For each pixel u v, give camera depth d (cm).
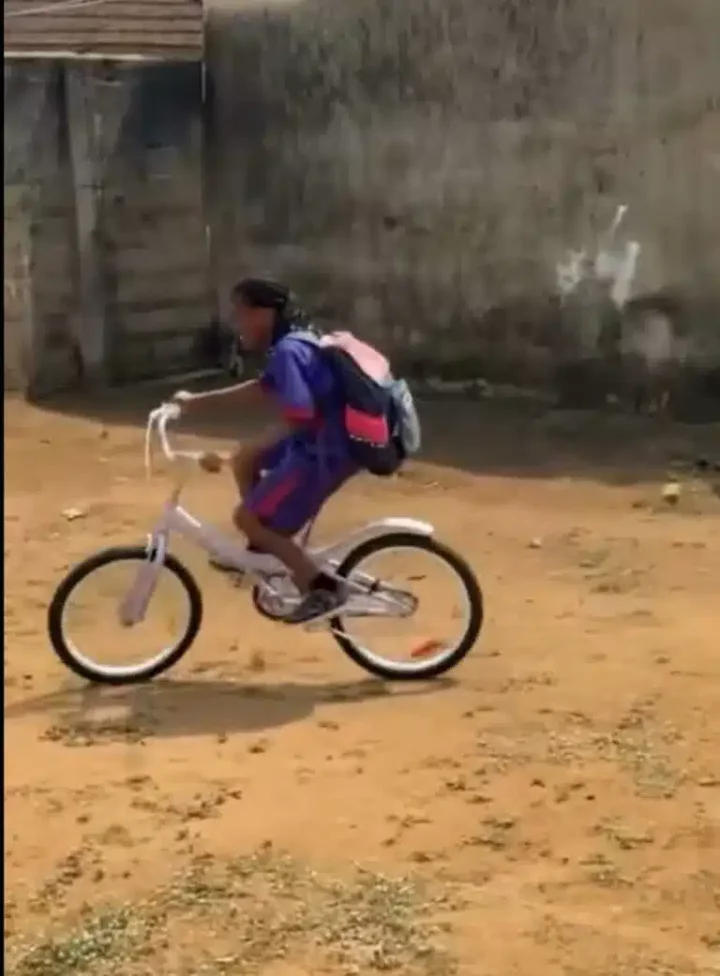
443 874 518
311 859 529
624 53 1288
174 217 1503
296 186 1481
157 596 711
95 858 531
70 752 628
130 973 455
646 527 1005
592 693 693
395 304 1445
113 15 1528
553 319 1363
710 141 1265
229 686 708
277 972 454
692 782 594
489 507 1059
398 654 711
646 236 1303
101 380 1459
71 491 1102
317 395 655
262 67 1483
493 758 616
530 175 1353
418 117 1405
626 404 1336
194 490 1102
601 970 455
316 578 675
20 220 1368
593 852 534
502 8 1343
